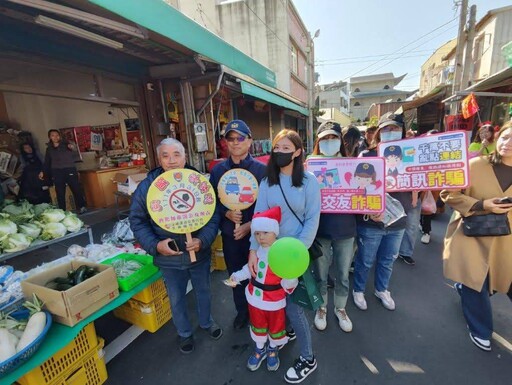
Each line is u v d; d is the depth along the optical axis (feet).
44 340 5.33
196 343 7.63
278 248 5.09
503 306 8.51
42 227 8.50
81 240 12.98
